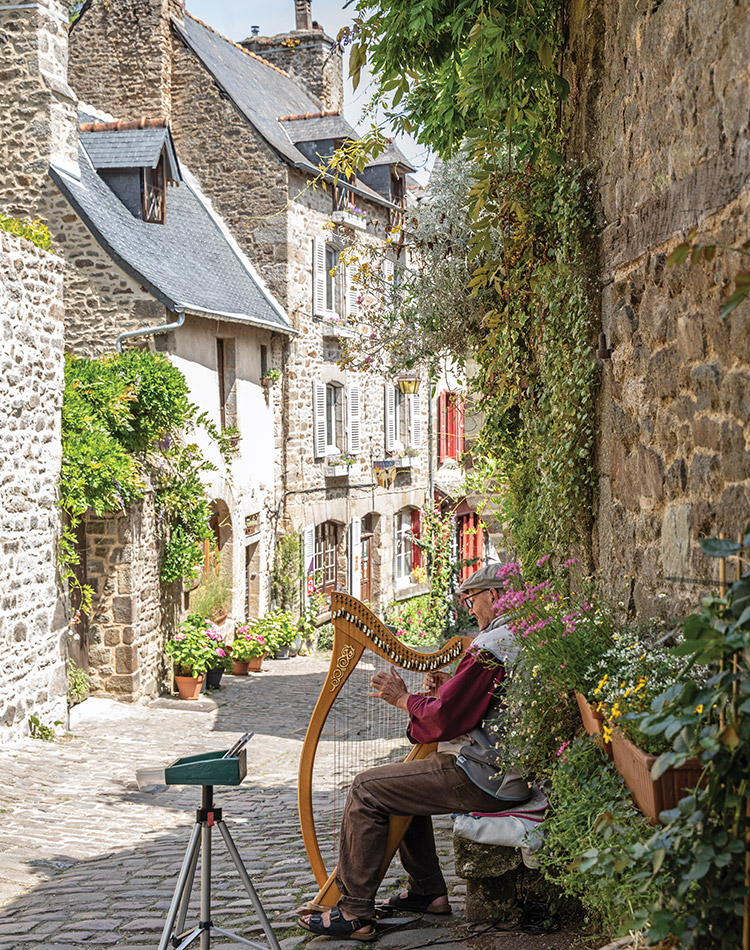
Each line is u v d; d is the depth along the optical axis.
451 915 3.80
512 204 4.91
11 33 12.33
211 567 14.69
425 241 7.56
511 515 6.73
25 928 4.36
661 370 3.30
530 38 4.49
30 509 9.16
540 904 3.55
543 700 3.28
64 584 9.88
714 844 2.07
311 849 3.83
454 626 9.38
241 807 7.34
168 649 12.76
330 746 10.10
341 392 18.89
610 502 4.05
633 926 2.32
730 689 2.05
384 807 3.60
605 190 4.07
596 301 4.22
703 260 2.86
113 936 4.14
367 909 3.60
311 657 16.86
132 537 11.65
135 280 12.66
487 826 3.50
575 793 2.98
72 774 8.29
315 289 17.69
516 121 4.87
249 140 16.81
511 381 6.08
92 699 11.57
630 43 3.68
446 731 3.53
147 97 16.91
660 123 3.27
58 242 12.70
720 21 2.69
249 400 15.80
